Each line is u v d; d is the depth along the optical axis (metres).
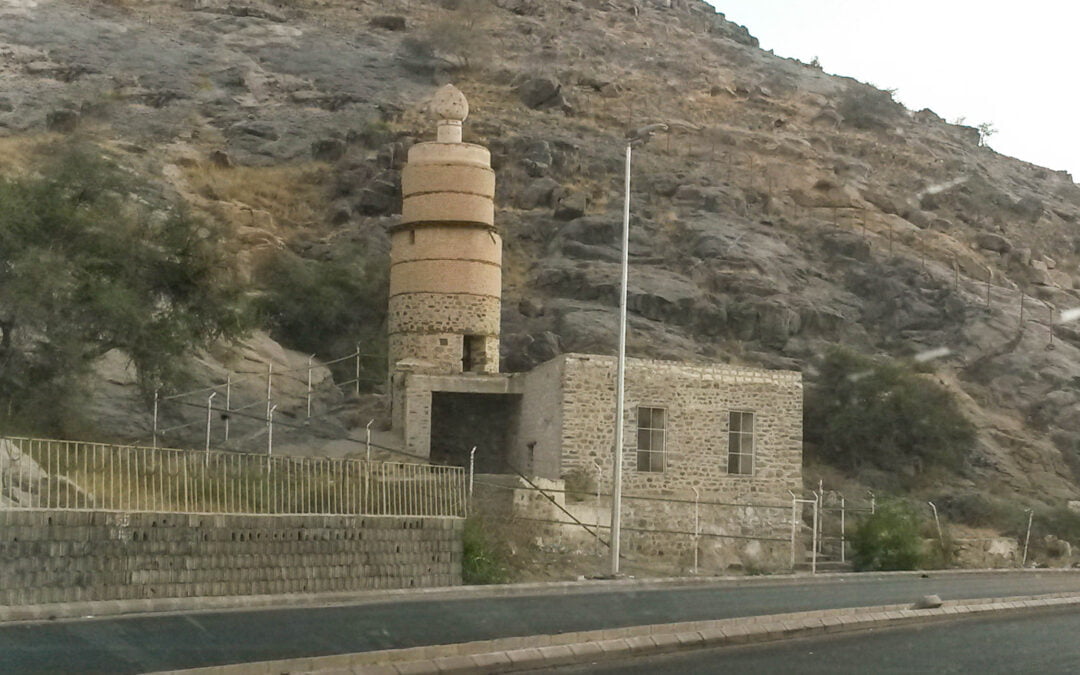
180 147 79.81
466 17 111.62
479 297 45.50
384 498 29.19
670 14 137.75
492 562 31.91
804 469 58.53
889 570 41.47
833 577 36.22
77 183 40.22
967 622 22.31
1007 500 56.78
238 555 25.56
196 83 91.88
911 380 62.19
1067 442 64.94
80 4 104.62
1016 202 103.56
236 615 21.72
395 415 44.44
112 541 23.41
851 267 78.44
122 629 19.17
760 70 124.19
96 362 39.19
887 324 73.88
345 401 49.84
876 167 104.50
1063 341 74.69
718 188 83.12
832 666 16.42
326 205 76.38
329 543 27.39
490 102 96.81
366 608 23.41
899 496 55.62
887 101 120.00
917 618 22.11
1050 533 53.94
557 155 82.88
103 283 37.12
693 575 36.28
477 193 45.78
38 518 22.28
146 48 97.12
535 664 15.79
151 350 37.44
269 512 26.61
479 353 45.69
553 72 104.25
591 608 23.69
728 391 41.81
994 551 46.53
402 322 45.56
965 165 109.50
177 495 25.59
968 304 75.00
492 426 45.59
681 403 41.12
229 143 82.81
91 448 25.58
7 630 18.97
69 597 22.61
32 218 36.53
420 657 15.32
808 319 69.81
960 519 54.56
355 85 96.00
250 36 104.19
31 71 89.62
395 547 28.86
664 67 115.75
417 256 45.50
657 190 82.62
